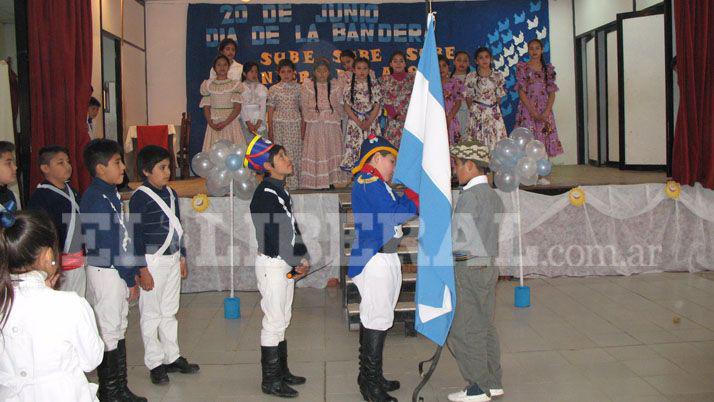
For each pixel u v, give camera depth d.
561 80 11.71
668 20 7.34
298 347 4.93
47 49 5.60
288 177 7.68
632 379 4.13
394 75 7.92
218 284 6.62
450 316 3.50
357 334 5.22
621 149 9.54
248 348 4.93
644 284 6.48
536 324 5.30
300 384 4.18
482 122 7.66
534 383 4.09
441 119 3.54
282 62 7.84
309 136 7.60
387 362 4.56
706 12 6.69
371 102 7.58
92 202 3.62
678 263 6.91
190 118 11.03
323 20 11.16
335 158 7.71
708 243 6.89
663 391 3.93
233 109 7.64
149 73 11.12
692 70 6.72
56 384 2.19
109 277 3.67
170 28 11.12
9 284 2.14
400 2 11.24
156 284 4.12
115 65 9.58
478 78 7.71
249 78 8.05
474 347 3.67
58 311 2.21
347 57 7.73
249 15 11.09
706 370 4.25
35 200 3.83
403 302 5.27
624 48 9.38
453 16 11.35
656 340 4.85
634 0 9.66
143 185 4.10
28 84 5.75
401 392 4.01
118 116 9.61
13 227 2.19
